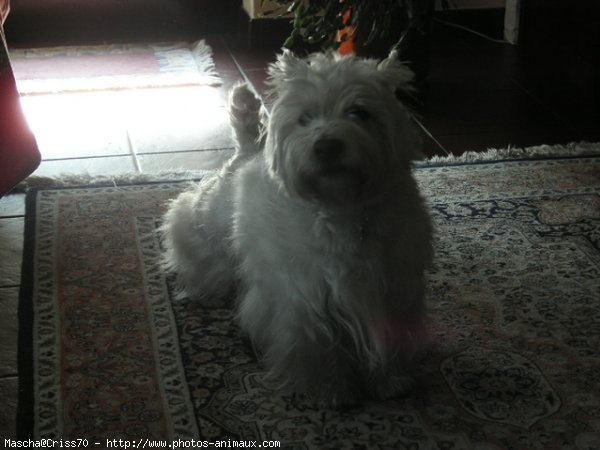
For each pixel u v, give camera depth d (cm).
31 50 263
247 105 122
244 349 118
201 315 126
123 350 117
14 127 141
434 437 100
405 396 107
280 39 265
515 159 177
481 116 206
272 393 108
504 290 130
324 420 103
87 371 112
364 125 94
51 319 124
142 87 228
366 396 108
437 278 133
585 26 216
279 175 98
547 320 122
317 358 105
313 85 93
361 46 213
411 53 209
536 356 114
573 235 146
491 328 120
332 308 102
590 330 119
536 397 106
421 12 194
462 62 246
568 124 200
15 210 160
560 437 99
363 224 99
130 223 154
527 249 142
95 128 203
